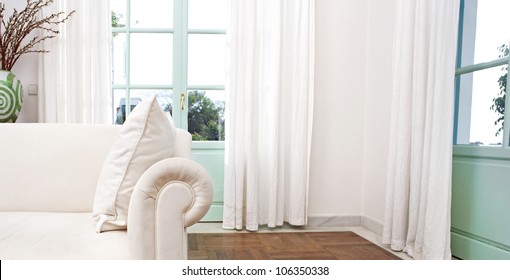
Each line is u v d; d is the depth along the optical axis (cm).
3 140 140
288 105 261
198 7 279
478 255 176
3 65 241
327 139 273
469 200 184
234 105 251
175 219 90
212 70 281
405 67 199
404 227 203
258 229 257
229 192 252
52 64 254
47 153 140
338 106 274
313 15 258
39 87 256
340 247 214
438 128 174
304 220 257
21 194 136
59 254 87
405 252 200
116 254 89
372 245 218
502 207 164
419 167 190
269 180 256
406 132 199
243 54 253
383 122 248
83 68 257
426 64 188
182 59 276
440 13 174
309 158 262
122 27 275
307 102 256
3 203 135
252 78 251
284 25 256
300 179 254
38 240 95
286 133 262
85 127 148
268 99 256
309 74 259
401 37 204
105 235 101
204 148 276
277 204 257
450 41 171
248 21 252
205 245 215
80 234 101
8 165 137
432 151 175
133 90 279
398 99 207
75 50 254
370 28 270
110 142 145
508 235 160
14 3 261
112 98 266
